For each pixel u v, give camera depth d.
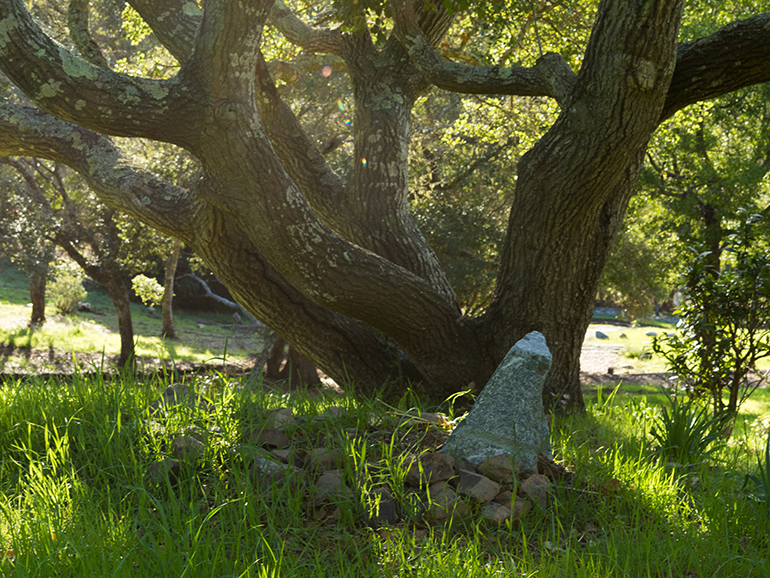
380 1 5.27
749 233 6.17
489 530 2.89
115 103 4.30
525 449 3.46
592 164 4.88
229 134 4.57
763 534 3.04
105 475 3.08
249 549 2.51
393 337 5.85
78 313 27.44
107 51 13.63
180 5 6.06
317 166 6.73
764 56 4.43
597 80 4.56
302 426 3.77
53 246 17.41
